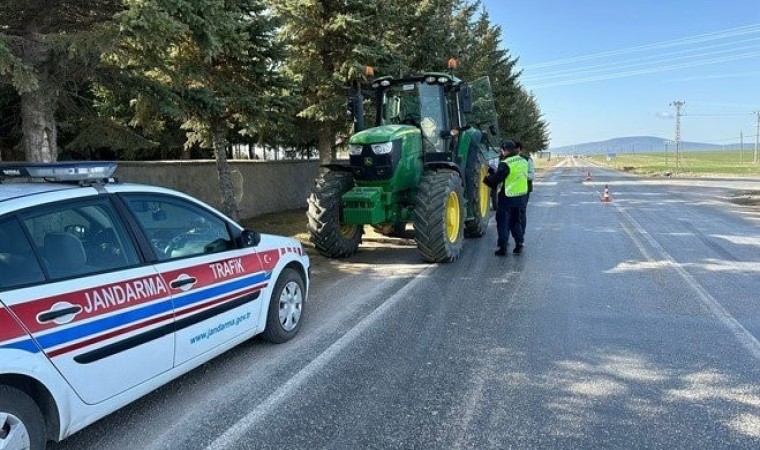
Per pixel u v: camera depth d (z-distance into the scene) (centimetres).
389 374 429
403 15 1608
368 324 553
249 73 1091
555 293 661
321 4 1359
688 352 467
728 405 372
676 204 1748
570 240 1052
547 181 3506
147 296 350
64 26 748
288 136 1551
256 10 1070
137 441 335
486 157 1274
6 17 717
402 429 345
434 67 1738
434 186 842
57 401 293
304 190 1848
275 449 325
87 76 733
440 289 691
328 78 1391
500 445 325
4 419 272
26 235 303
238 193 1452
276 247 498
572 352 470
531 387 403
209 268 409
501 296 653
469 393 394
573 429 342
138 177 1188
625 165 7362
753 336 502
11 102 1064
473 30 2872
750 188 2458
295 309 521
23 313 281
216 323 412
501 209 902
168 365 366
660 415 359
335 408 374
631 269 786
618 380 413
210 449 325
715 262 826
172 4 650
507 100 3181
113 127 843
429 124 955
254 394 397
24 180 352
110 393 324
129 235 358
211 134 1205
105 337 319
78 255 322
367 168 855
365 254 949
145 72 904
